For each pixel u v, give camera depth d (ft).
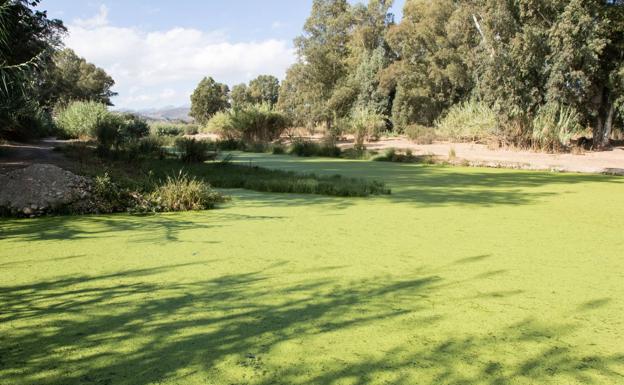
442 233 17.35
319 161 55.06
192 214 20.84
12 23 26.76
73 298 10.28
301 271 12.42
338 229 17.81
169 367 7.30
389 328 8.82
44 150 46.62
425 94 103.14
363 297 10.50
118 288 10.95
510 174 41.14
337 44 140.56
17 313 9.43
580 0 62.95
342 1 138.82
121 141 52.16
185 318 9.21
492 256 14.20
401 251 14.67
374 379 6.97
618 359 7.68
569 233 17.58
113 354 7.72
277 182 29.35
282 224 18.67
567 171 45.91
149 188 23.90
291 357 7.64
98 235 16.42
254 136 89.92
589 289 11.21
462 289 11.12
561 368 7.37
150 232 16.97
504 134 69.31
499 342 8.28
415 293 10.80
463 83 102.99
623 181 36.29
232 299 10.29
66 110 81.10
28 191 20.43
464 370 7.27
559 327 8.96
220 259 13.51
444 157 56.49
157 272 12.20
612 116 73.20
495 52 69.92
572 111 66.59
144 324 8.91
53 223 18.44
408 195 27.61
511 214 21.50
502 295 10.73
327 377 7.02
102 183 21.80
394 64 106.22
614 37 68.80
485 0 72.90
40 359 7.54
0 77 23.71
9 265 12.76
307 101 126.72
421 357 7.69
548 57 65.57
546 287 11.33
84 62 202.28
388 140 88.69
